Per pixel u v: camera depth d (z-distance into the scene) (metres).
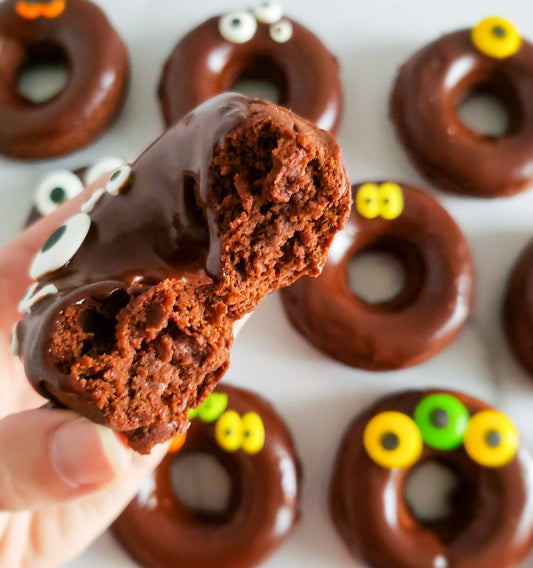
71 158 0.28
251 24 0.28
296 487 0.25
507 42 0.28
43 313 0.13
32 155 0.27
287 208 0.12
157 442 0.13
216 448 0.25
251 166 0.12
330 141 0.12
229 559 0.24
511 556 0.24
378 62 0.30
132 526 0.24
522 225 0.28
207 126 0.12
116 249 0.13
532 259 0.26
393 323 0.26
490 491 0.25
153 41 0.30
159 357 0.12
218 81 0.28
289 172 0.12
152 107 0.29
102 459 0.12
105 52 0.27
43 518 0.19
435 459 0.26
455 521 0.26
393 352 0.25
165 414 0.13
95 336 0.12
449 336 0.26
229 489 0.26
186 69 0.27
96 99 0.27
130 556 0.24
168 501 0.25
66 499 0.14
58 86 0.29
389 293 0.28
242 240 0.12
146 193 0.13
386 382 0.27
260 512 0.24
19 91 0.29
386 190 0.27
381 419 0.25
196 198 0.13
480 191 0.27
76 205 0.20
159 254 0.13
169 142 0.13
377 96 0.29
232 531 0.24
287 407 0.27
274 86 0.29
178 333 0.13
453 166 0.27
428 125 0.27
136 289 0.13
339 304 0.25
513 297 0.26
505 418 0.25
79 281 0.13
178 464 0.26
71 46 0.28
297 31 0.28
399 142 0.28
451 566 0.24
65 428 0.13
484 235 0.28
